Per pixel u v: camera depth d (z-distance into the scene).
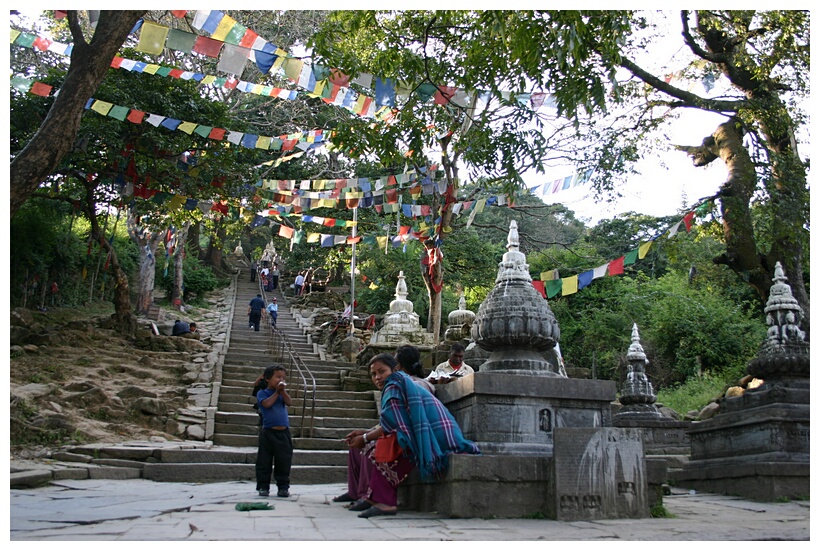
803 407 8.46
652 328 26.72
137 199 18.39
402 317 20.61
